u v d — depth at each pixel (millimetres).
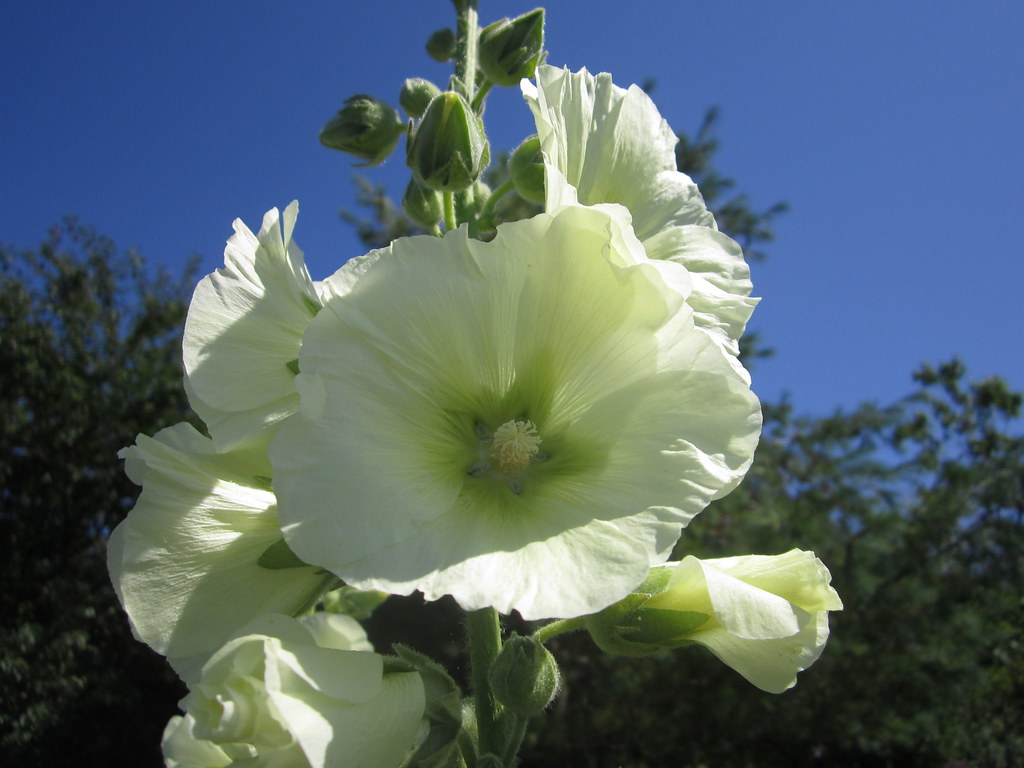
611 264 157
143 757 1168
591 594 140
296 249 177
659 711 901
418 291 159
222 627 180
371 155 249
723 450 155
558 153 191
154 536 174
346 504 143
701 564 173
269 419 174
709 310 215
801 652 175
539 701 168
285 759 144
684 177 233
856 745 917
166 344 1433
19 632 1132
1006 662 1079
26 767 1070
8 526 1262
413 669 170
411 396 160
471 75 248
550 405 175
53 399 1328
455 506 158
